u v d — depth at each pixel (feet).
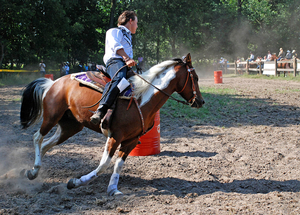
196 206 11.42
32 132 25.32
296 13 136.26
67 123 14.89
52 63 99.55
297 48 139.95
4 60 95.66
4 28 87.56
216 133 24.26
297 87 52.95
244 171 15.74
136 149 18.44
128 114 12.18
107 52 12.75
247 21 133.39
